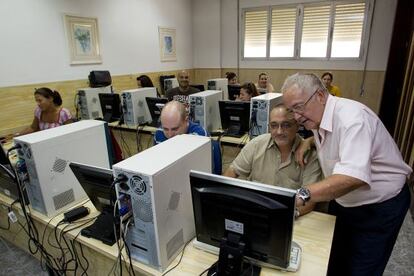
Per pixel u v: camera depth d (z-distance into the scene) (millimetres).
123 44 4832
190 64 6715
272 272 1025
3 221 2084
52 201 1472
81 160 1592
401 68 4523
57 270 1706
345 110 1119
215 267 1040
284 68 5855
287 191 864
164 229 1037
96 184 1260
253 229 951
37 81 3605
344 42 5230
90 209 1526
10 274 1989
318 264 1055
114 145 2293
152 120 3488
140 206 999
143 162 1033
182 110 1723
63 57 3893
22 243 2033
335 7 5129
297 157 1472
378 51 5016
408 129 3363
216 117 3223
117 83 4801
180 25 6211
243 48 6184
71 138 1518
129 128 3475
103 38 4461
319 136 1237
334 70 5422
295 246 1119
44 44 3641
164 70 5887
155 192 954
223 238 1005
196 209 1052
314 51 5516
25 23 3410
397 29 4457
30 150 1357
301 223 1302
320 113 1176
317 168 1430
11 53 3301
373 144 1121
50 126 2906
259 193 899
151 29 5410
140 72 5270
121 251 1165
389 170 1198
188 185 1152
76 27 4008
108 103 3639
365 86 5246
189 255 1146
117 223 1132
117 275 1304
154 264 1069
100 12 4367
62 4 3812
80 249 1482
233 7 6062
